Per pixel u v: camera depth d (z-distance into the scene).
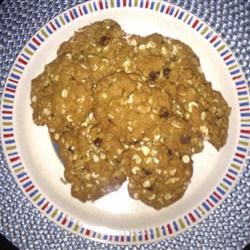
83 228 0.26
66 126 0.26
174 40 0.27
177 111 0.25
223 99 0.26
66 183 0.27
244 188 0.27
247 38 0.29
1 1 0.29
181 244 0.28
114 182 0.25
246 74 0.29
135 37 0.27
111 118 0.24
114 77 0.25
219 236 0.28
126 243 0.26
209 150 0.27
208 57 0.27
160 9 0.27
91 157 0.25
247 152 0.26
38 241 0.28
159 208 0.26
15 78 0.27
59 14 0.27
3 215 0.28
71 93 0.25
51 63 0.27
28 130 0.27
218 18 0.29
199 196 0.26
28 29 0.29
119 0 0.27
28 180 0.27
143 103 0.24
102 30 0.26
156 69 0.25
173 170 0.25
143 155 0.24
